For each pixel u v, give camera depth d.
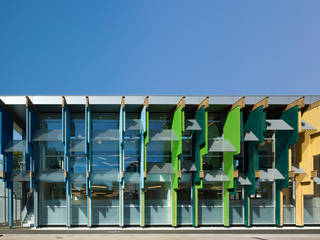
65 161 18.06
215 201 19.66
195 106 19.22
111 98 18.34
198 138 18.53
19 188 24.67
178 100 18.41
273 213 19.70
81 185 19.36
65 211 19.09
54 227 18.67
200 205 19.53
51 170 19.17
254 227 18.97
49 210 19.08
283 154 18.86
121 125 18.33
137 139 19.88
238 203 19.70
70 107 18.95
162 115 20.36
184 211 19.38
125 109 19.62
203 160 20.08
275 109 20.23
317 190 20.11
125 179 18.91
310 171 19.02
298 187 19.27
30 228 18.47
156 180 19.38
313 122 19.02
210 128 20.42
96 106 18.81
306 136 19.36
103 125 20.14
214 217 19.48
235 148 17.97
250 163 18.81
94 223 19.02
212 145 18.80
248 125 19.50
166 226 19.16
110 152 19.84
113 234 16.39
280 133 19.44
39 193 18.92
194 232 17.09
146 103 17.80
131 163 19.67
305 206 19.88
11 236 15.78
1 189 23.27
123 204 19.11
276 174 18.88
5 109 18.25
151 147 19.89
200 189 19.70
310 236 15.98
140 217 18.77
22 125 22.12
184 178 19.44
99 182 19.09
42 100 18.02
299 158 19.75
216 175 19.16
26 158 19.06
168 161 19.84
